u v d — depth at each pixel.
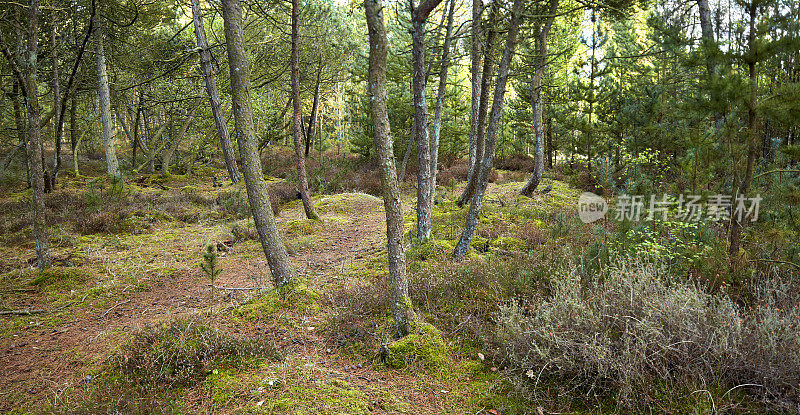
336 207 12.16
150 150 19.09
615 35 17.83
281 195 13.77
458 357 3.89
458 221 9.10
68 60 14.27
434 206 11.30
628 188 6.38
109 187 12.88
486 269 5.38
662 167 11.46
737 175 4.95
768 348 3.15
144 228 9.66
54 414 3.05
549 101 17.28
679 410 3.00
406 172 16.95
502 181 16.94
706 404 3.02
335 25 16.53
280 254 5.34
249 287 5.96
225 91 17.17
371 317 4.54
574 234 7.00
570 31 15.80
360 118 19.09
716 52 4.84
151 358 3.64
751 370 3.21
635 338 3.39
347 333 4.28
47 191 12.47
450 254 6.48
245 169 5.17
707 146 5.54
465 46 8.92
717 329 3.31
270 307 4.87
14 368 3.92
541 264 5.32
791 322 3.31
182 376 3.46
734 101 4.66
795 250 4.64
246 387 3.35
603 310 3.65
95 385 3.50
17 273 6.44
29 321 4.97
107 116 15.73
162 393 3.34
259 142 20.28
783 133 9.96
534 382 3.45
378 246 7.91
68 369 3.86
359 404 3.14
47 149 24.02
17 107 13.16
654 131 11.78
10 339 4.52
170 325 4.15
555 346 3.50
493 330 4.15
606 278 4.38
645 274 3.92
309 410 3.04
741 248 5.02
